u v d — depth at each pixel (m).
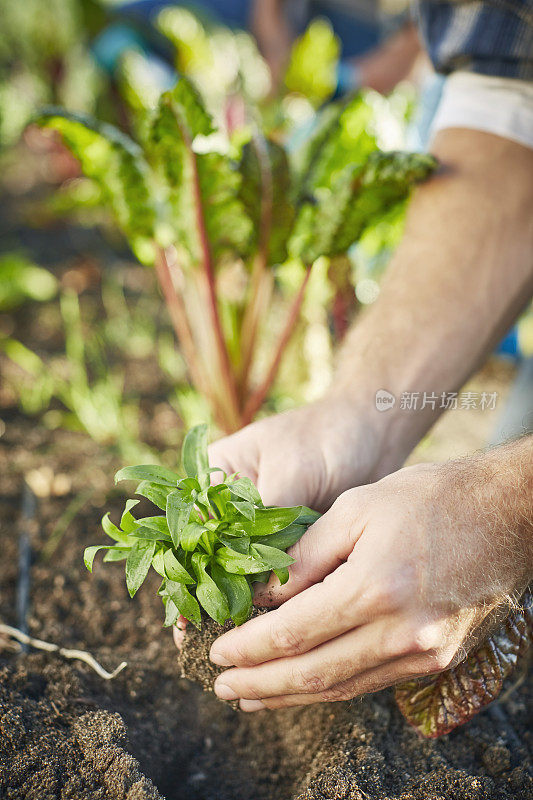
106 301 1.97
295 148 1.47
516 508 0.81
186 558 0.85
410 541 0.80
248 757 0.96
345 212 1.10
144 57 2.04
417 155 1.00
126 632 1.05
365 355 0.97
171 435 1.47
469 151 1.00
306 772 0.93
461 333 0.97
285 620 0.81
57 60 2.59
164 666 1.02
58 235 2.28
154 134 1.08
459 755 0.93
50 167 2.56
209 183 1.11
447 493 0.81
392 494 0.82
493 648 0.88
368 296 1.55
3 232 2.24
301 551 0.84
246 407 1.32
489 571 0.81
